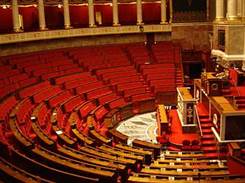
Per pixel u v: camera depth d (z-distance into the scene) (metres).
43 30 29.12
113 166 12.86
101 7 36.72
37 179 10.45
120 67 29.61
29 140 14.15
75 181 11.17
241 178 12.41
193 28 34.47
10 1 28.44
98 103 25.11
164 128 20.55
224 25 24.91
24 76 23.86
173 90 28.22
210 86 19.75
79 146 16.17
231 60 24.31
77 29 31.62
